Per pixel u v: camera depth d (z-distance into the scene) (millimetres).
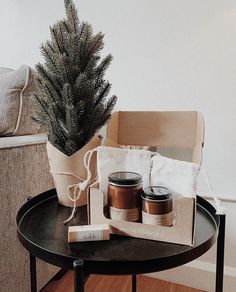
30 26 1321
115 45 1156
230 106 1011
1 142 850
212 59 1014
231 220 1060
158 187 542
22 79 930
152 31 1088
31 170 950
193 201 487
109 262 451
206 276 1130
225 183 1053
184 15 1033
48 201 763
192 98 1062
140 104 1146
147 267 456
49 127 650
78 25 660
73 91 617
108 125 897
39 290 1063
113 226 537
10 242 880
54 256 479
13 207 878
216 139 1046
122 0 1122
